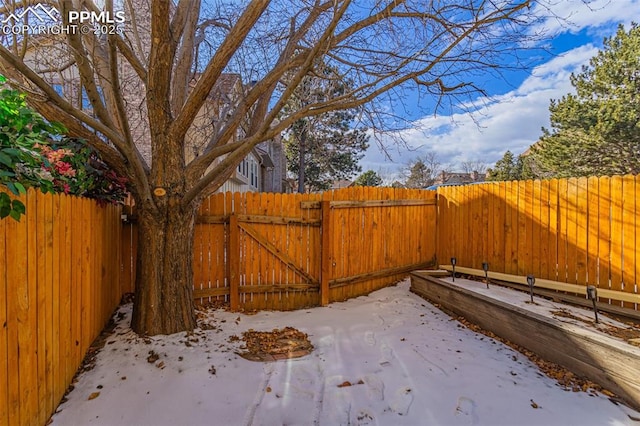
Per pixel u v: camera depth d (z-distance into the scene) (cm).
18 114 160
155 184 332
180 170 344
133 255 436
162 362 275
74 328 248
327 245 476
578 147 1226
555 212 439
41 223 191
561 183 434
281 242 464
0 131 152
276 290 459
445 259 614
